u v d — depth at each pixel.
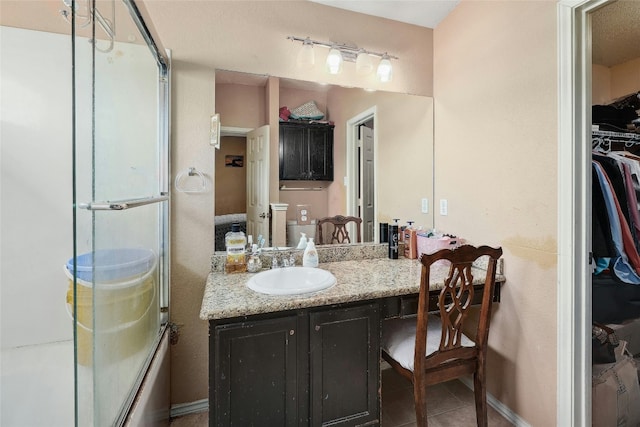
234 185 1.82
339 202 2.05
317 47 1.96
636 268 1.68
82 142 0.94
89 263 0.89
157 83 1.59
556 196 1.41
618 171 1.70
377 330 1.42
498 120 1.70
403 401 1.86
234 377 1.20
